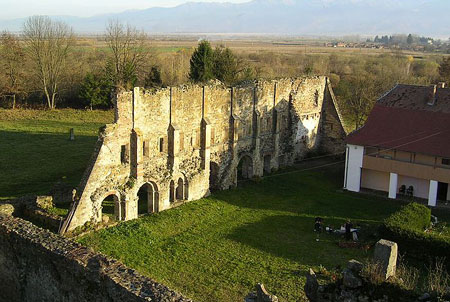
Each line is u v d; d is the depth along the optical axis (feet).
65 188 146.92
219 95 158.20
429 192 156.35
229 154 166.40
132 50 365.20
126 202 130.62
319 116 214.90
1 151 209.15
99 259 65.46
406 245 116.57
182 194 150.00
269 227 132.36
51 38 312.71
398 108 172.86
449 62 304.09
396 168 160.86
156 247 116.26
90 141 233.96
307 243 122.21
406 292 63.05
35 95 323.37
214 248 117.19
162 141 141.18
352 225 131.03
